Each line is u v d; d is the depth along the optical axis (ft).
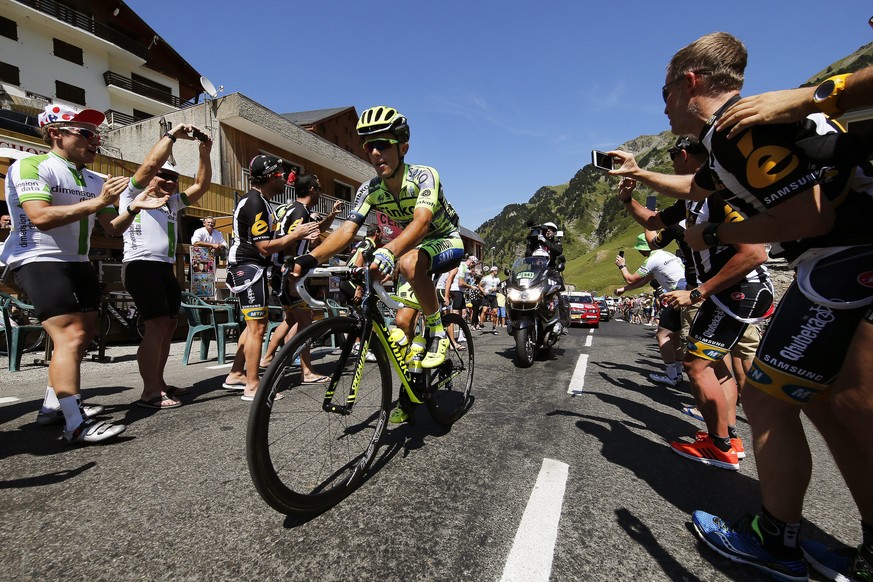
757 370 4.74
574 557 4.66
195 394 11.25
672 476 6.93
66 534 4.89
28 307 14.96
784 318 4.50
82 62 85.92
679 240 9.30
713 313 7.62
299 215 12.25
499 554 4.64
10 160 21.71
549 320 18.52
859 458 4.42
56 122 7.70
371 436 6.77
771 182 3.92
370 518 5.32
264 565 4.36
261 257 10.86
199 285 23.65
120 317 21.74
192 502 5.63
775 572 4.45
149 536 4.86
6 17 75.05
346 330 6.44
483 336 30.89
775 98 3.78
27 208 7.01
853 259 4.02
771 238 4.23
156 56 101.24
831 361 4.23
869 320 3.88
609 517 5.53
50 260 7.46
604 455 7.66
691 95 5.09
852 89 3.26
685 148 7.50
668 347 14.21
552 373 15.74
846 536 5.38
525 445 7.99
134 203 8.74
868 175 3.97
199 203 40.60
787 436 4.51
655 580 4.36
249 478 6.33
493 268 43.86
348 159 65.00
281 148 55.06
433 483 6.32
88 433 7.43
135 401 10.40
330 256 7.10
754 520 4.74
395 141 7.48
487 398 11.60
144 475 6.40
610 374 15.92
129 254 9.73
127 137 49.90
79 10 85.05
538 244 23.29
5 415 9.25
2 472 6.46
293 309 13.79
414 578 4.21
